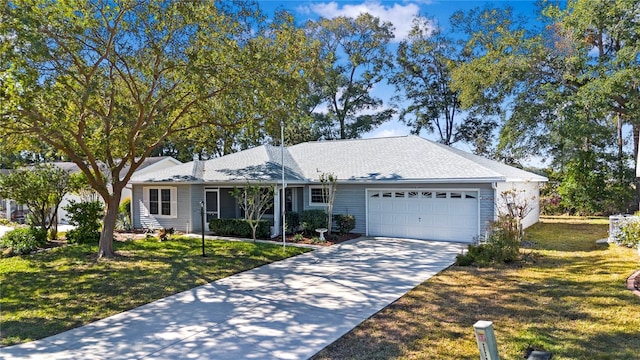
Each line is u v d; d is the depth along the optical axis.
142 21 11.13
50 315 7.32
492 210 14.11
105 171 21.09
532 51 23.33
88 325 6.78
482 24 30.39
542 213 26.09
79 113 11.85
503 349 5.27
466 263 10.71
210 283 9.41
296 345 5.70
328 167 18.25
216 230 17.23
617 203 23.11
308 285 9.02
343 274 9.99
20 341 6.12
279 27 12.70
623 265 9.95
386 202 16.31
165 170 20.34
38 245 14.23
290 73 13.04
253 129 13.81
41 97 10.18
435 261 11.36
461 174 14.53
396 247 13.81
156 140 13.95
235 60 11.94
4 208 27.17
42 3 9.98
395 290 8.43
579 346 5.28
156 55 11.45
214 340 5.97
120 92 12.98
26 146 13.33
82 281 9.66
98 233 16.00
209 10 11.70
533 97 24.16
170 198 18.94
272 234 16.48
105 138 11.48
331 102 36.91
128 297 8.36
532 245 13.51
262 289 8.78
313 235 16.12
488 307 7.09
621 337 5.53
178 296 8.40
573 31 22.56
